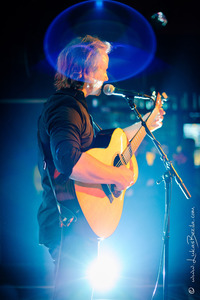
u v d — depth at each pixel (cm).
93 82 170
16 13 516
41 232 162
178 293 325
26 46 530
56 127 144
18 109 596
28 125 602
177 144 581
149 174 539
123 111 608
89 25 514
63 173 141
